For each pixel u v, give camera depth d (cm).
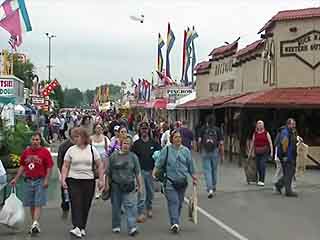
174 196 1090
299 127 2681
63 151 1236
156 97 5806
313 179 2045
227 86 3716
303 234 1065
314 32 2630
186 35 4409
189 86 4816
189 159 1103
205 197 1589
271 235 1053
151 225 1166
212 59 4097
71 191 1041
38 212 1092
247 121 2923
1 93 2614
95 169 1055
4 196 1319
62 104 13200
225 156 3256
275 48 2719
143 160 1246
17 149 1969
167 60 4869
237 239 1016
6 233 1085
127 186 1070
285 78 2691
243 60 3312
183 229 1120
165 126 2119
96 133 1367
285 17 2672
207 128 1631
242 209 1375
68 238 1034
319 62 2630
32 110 4181
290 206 1423
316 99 2517
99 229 1125
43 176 1095
